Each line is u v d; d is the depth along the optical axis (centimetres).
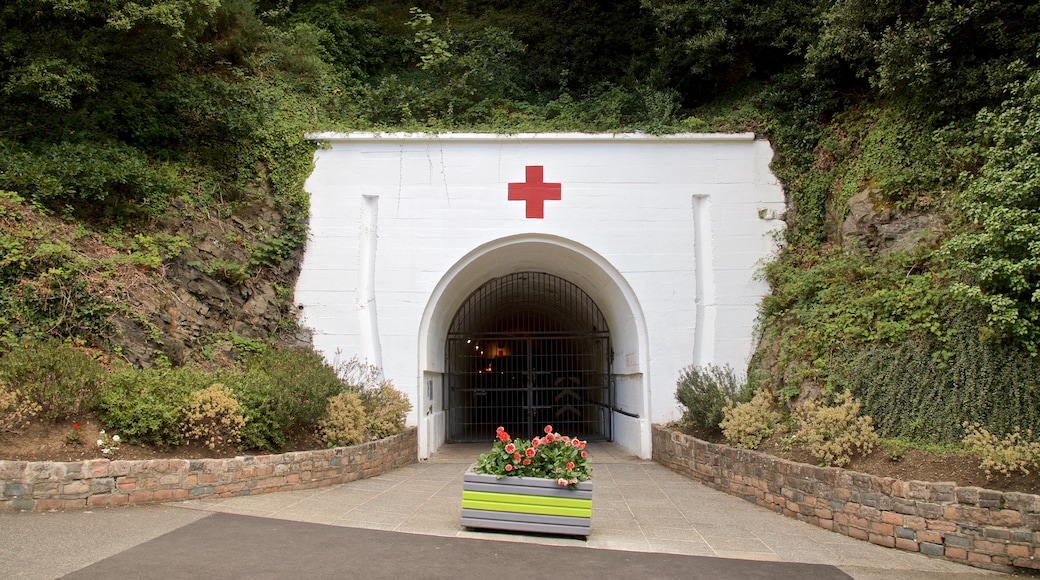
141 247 891
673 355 1153
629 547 582
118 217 904
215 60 1292
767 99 1238
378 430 981
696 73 1384
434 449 1247
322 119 1230
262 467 723
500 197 1172
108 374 711
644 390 1160
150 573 439
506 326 2158
